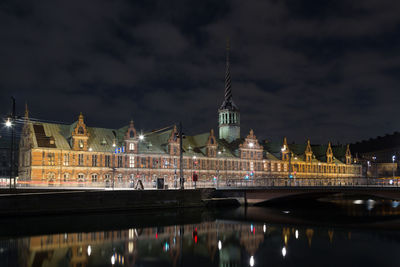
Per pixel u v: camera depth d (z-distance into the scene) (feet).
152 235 124.77
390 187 165.58
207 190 227.81
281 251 104.42
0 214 149.18
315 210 216.74
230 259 95.09
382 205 262.47
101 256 95.61
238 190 229.45
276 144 419.74
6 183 233.14
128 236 122.01
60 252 98.68
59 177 261.03
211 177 342.03
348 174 472.85
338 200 314.14
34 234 121.19
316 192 201.57
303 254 101.35
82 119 276.82
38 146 255.70
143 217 166.81
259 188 220.84
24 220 146.72
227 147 376.89
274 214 191.52
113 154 287.89
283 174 397.80
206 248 107.04
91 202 172.76
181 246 109.09
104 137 295.89
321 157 456.04
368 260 95.25
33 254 96.22
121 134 306.55
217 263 91.40
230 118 394.93
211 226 146.61
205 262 92.02
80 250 101.35
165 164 314.55
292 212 202.59
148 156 305.53
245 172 366.84
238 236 125.80
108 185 249.34
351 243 115.34
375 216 186.70
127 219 158.61
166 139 324.60
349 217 181.06
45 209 159.43
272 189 216.33
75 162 269.85
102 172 280.72
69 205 166.09
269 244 113.50
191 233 130.11
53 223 141.79
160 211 190.19
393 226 149.89
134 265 88.58
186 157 327.88
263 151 390.83
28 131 267.18
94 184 265.13
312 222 161.07
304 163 422.00
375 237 125.90
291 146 452.35
